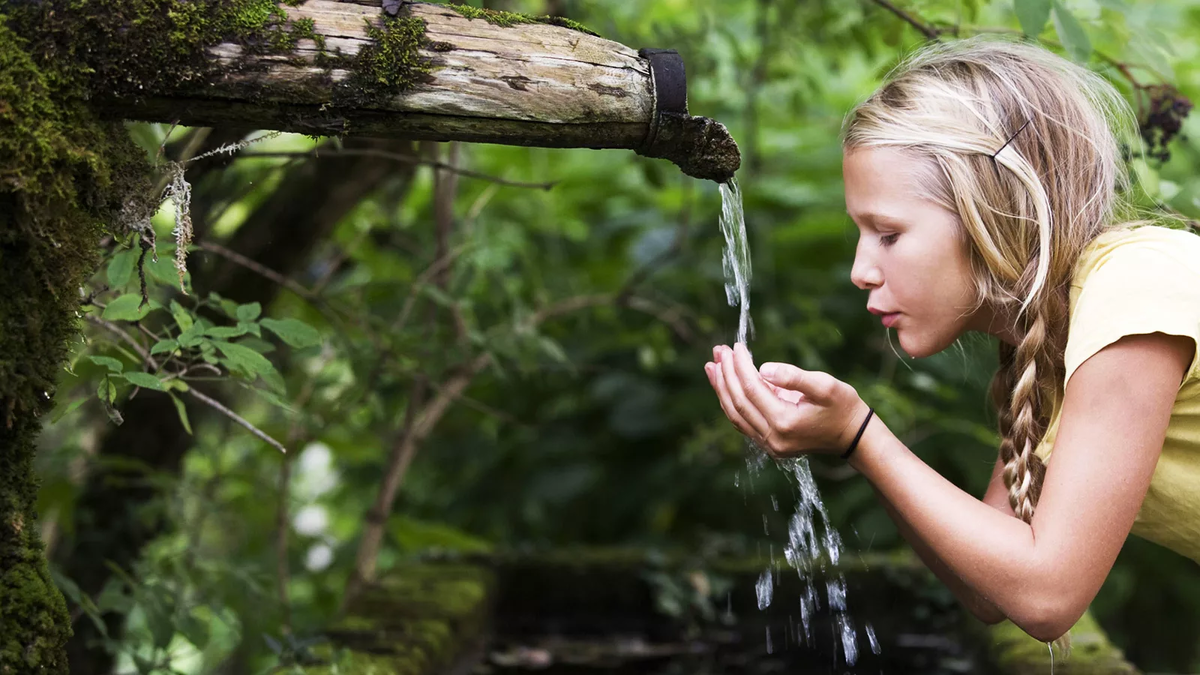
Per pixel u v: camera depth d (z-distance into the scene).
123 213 1.19
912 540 1.66
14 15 1.11
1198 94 3.80
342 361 2.56
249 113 1.17
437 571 2.64
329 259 3.14
